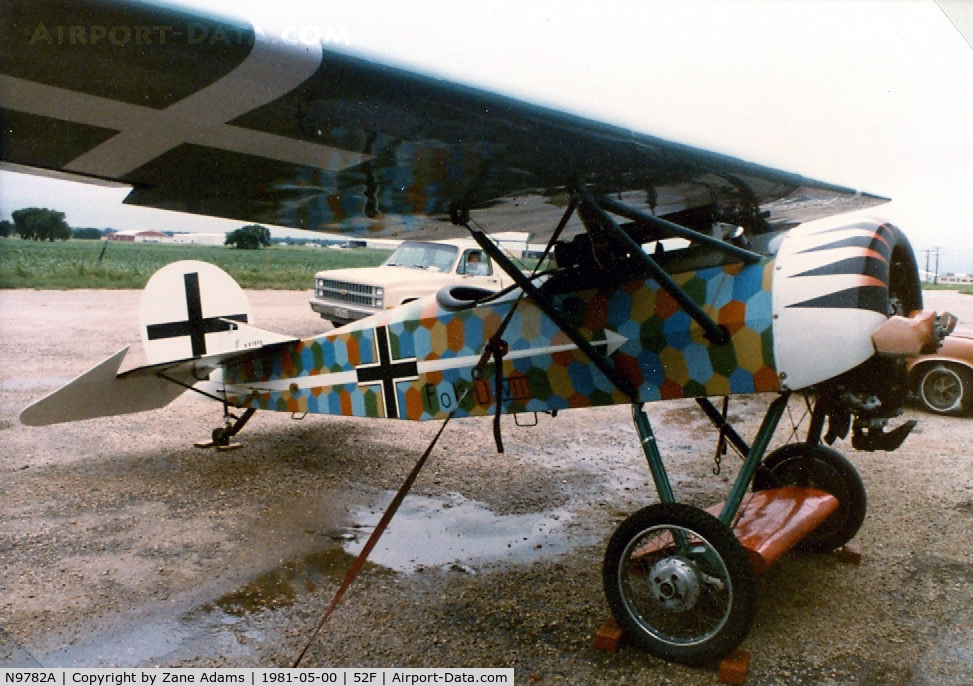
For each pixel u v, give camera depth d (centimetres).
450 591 391
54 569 410
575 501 537
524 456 652
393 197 357
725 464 634
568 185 343
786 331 324
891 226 341
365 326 499
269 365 566
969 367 796
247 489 548
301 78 212
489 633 349
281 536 462
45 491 536
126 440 675
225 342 592
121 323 1410
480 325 434
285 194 337
